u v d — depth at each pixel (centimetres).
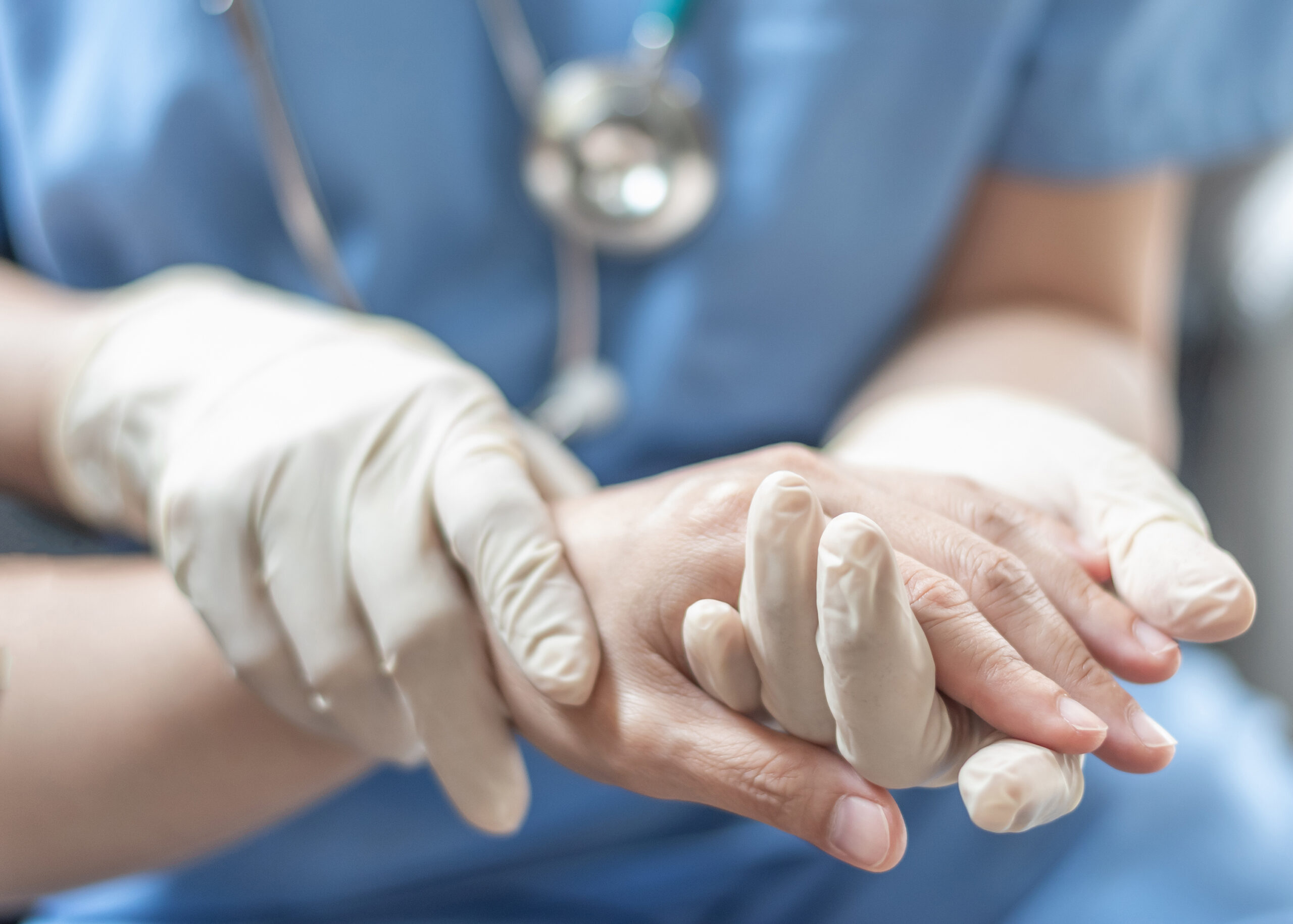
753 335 87
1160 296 119
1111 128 92
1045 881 86
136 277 83
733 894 86
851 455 78
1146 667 64
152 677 70
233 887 80
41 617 71
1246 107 97
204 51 79
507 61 83
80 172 79
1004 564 64
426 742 67
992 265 103
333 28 80
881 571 59
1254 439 154
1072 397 87
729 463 67
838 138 84
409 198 83
